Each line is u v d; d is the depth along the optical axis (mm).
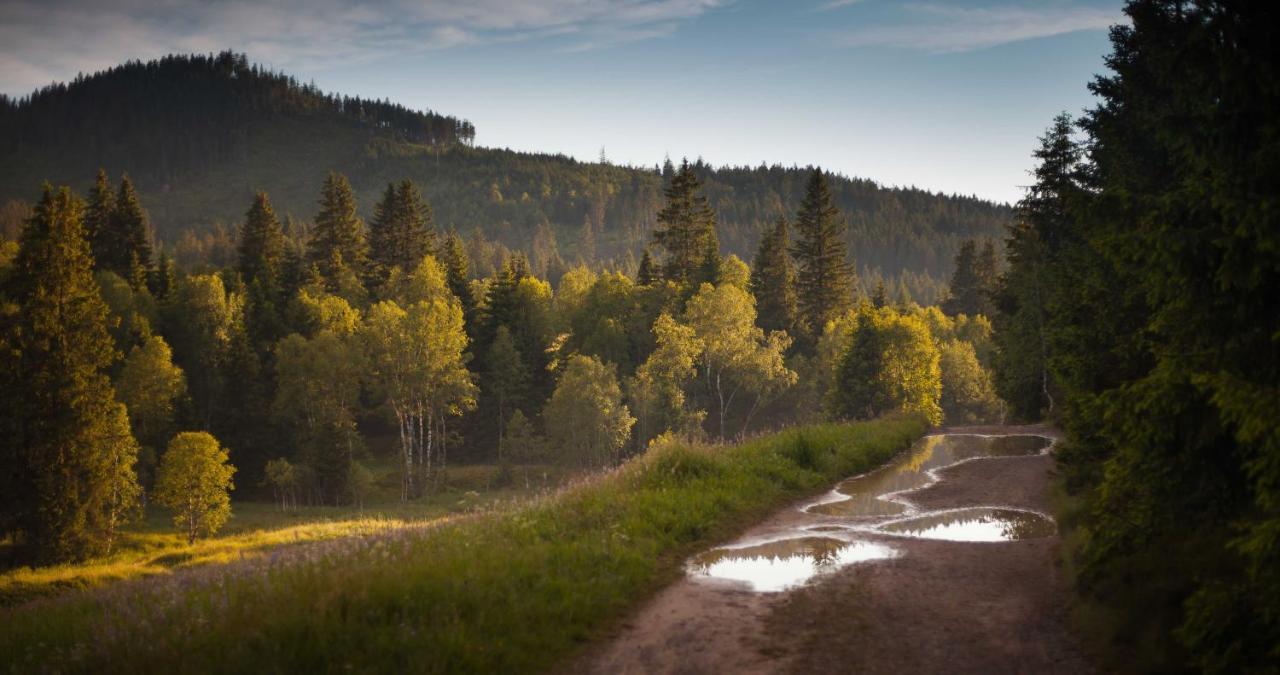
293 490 65438
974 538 11008
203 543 30750
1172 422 5953
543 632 7035
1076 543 9023
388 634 6438
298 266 90938
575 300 101000
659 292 86500
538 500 13391
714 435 75938
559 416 67188
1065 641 6754
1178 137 6211
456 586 7527
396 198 95250
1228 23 5441
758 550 10539
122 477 44969
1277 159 5113
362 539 11141
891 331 55719
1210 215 5727
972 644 6781
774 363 71188
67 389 42875
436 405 71125
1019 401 34031
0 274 61156
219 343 79062
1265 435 4730
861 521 12461
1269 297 5383
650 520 11250
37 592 21562
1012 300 35938
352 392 72188
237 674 5793
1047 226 30953
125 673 5953
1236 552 6406
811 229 81188
